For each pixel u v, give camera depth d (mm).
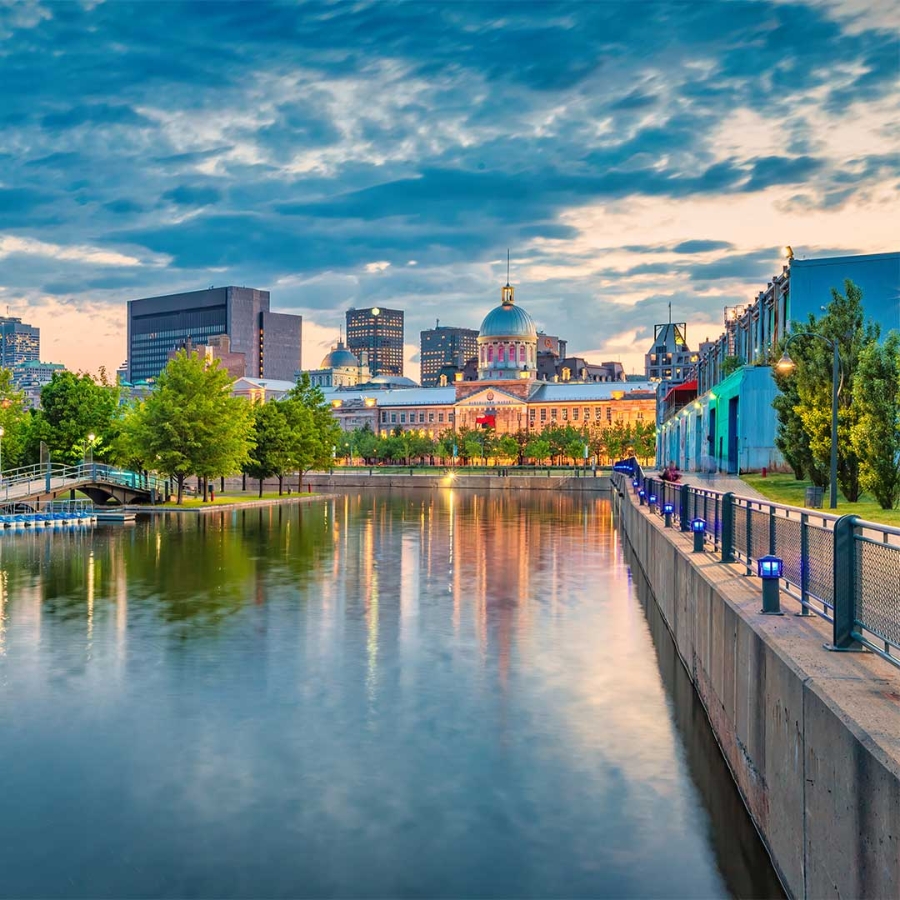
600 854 12453
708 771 15266
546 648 24391
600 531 59219
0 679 20891
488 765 15617
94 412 79875
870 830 7840
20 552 44844
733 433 60250
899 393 36688
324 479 137250
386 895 11422
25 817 13578
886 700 9125
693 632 20375
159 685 20453
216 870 12016
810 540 13586
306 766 15578
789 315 55438
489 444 182750
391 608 30125
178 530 57156
